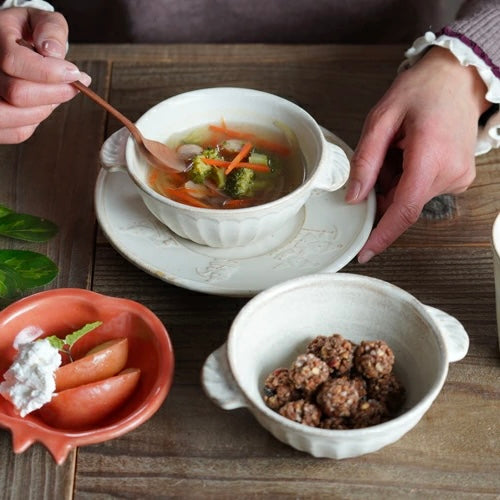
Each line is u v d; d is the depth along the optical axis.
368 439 0.80
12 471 0.89
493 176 1.25
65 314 0.99
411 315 0.91
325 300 0.95
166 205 1.04
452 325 0.90
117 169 1.12
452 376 0.97
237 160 1.16
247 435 0.92
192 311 1.06
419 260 1.12
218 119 1.24
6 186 1.25
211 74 1.45
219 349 0.87
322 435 0.79
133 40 1.75
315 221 1.15
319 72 1.45
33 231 1.15
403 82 1.23
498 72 1.21
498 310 0.96
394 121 1.19
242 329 0.89
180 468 0.89
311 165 1.14
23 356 0.89
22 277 1.06
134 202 1.18
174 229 1.10
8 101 1.14
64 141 1.32
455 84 1.22
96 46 1.50
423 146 1.13
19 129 1.21
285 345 0.95
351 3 1.67
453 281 1.09
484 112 1.28
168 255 1.10
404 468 0.89
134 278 1.11
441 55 1.25
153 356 0.96
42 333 0.99
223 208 1.12
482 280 1.09
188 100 1.22
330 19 1.70
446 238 1.15
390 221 1.11
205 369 0.85
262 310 0.92
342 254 1.09
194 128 1.24
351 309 0.95
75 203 1.22
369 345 0.89
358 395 0.85
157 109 1.20
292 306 0.94
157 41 1.76
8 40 1.16
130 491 0.87
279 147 1.21
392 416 0.88
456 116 1.19
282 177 1.17
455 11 2.07
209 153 1.16
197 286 1.04
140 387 0.94
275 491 0.87
